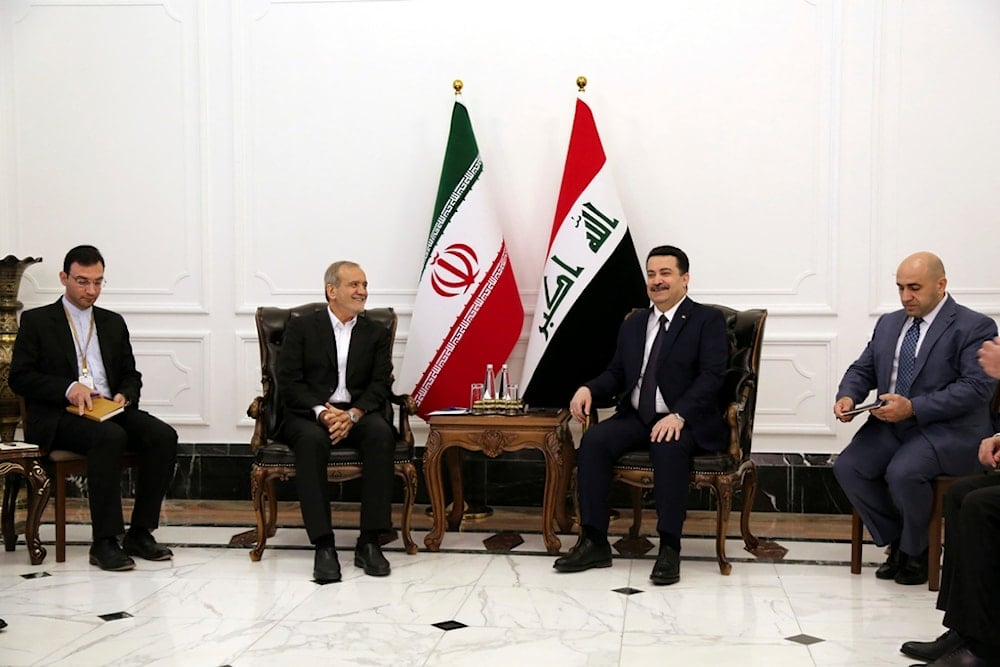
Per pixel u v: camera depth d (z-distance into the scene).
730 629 3.17
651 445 3.90
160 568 3.97
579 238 4.71
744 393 4.07
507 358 4.81
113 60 5.25
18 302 4.98
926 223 4.80
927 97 4.78
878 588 3.66
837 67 4.81
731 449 3.90
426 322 4.80
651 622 3.25
